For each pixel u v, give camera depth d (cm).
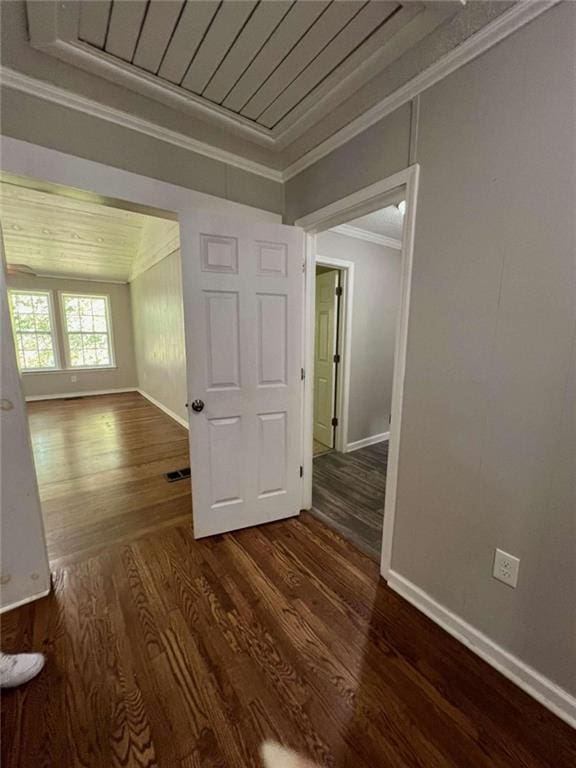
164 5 110
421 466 153
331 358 372
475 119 121
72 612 154
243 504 219
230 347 199
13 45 125
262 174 215
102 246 530
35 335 626
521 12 104
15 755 102
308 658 133
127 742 105
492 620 131
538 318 111
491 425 126
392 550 171
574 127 98
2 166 141
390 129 153
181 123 172
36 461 337
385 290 375
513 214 114
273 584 173
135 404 599
